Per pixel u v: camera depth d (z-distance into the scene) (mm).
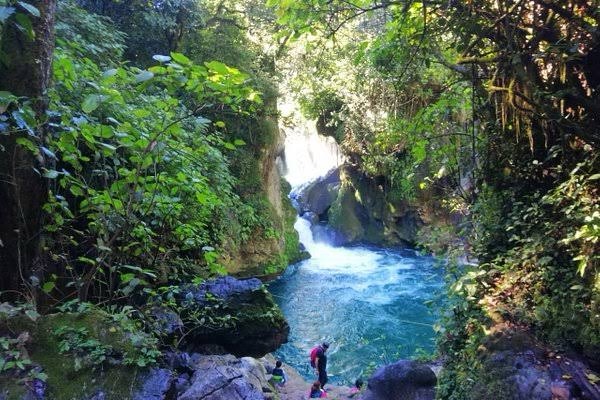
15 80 3156
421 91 7492
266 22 13547
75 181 3600
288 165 25453
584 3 3027
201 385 3781
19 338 2842
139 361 3037
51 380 2803
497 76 3771
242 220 12852
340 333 10734
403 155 15328
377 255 18453
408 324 11141
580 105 3295
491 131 4664
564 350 3309
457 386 3898
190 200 5535
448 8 3402
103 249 3482
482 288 4277
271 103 13586
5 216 3324
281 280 14641
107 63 6680
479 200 4883
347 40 11516
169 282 6504
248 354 6750
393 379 5418
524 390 3119
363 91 14297
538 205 4008
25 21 2383
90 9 9430
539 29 3287
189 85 3170
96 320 3234
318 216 21969
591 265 3328
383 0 3650
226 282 6887
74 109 4133
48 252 4047
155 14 9875
